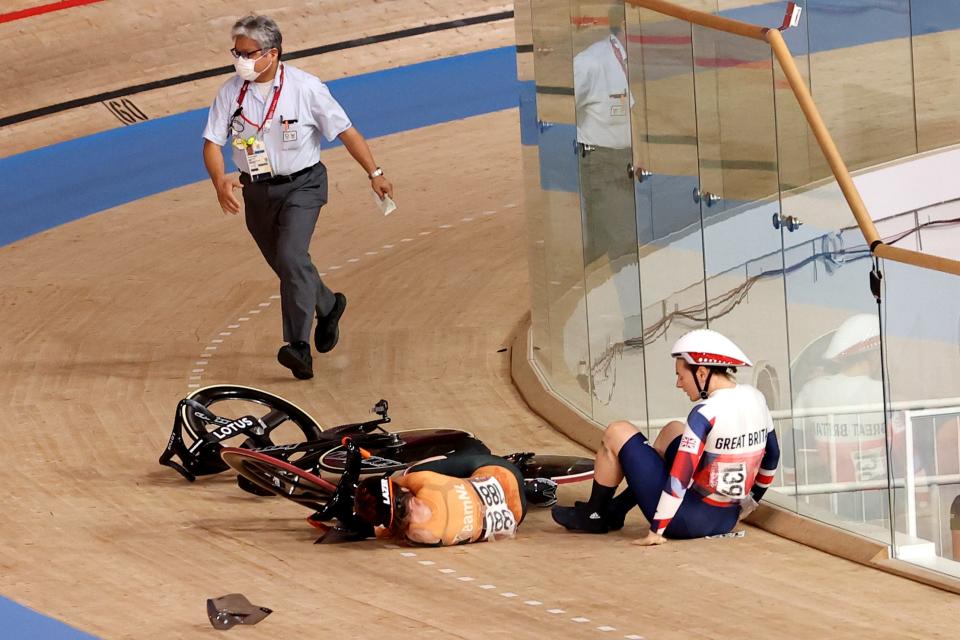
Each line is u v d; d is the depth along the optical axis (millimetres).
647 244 14961
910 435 12219
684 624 10594
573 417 16719
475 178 28922
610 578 11836
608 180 15648
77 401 17969
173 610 11133
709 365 12523
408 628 10539
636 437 12977
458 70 36344
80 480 15117
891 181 19172
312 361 19234
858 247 12156
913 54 23422
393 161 30359
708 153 13742
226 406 17719
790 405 13273
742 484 12766
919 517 12344
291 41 36219
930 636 10281
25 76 32938
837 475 12797
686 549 12695
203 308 22047
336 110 18188
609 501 13258
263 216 18547
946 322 11945
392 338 20422
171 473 15414
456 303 21844
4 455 15992
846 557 12414
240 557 12586
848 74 23281
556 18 16656
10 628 10883
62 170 30188
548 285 17844
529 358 18781
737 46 13125
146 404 17828
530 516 13953
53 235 26422
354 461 13023
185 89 34281
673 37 14062
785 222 12898
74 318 21672
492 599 11273
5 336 20875
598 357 16344
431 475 12836
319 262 24203
